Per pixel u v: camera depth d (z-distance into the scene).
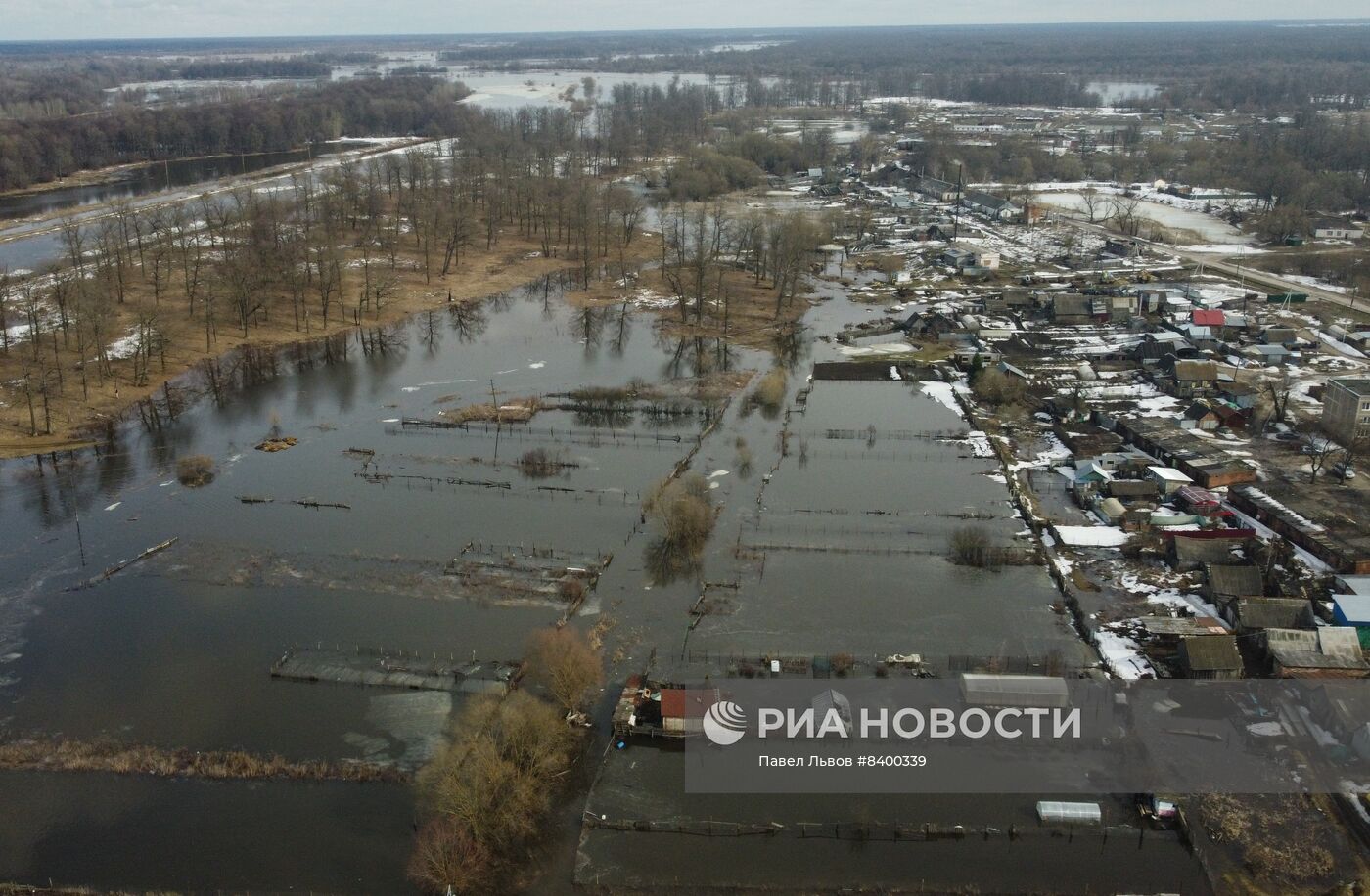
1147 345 125.00
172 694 62.78
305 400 116.56
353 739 58.44
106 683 63.88
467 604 72.44
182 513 87.56
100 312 123.50
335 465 97.69
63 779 55.72
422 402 115.69
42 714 61.03
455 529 83.75
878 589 73.94
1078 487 88.25
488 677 63.69
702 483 89.50
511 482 93.00
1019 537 81.50
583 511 87.00
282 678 64.12
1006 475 92.94
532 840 51.41
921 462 97.12
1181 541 76.81
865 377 123.00
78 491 91.94
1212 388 112.31
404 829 52.06
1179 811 51.81
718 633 68.38
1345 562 72.50
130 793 54.69
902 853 50.47
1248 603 66.50
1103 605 71.44
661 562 78.12
